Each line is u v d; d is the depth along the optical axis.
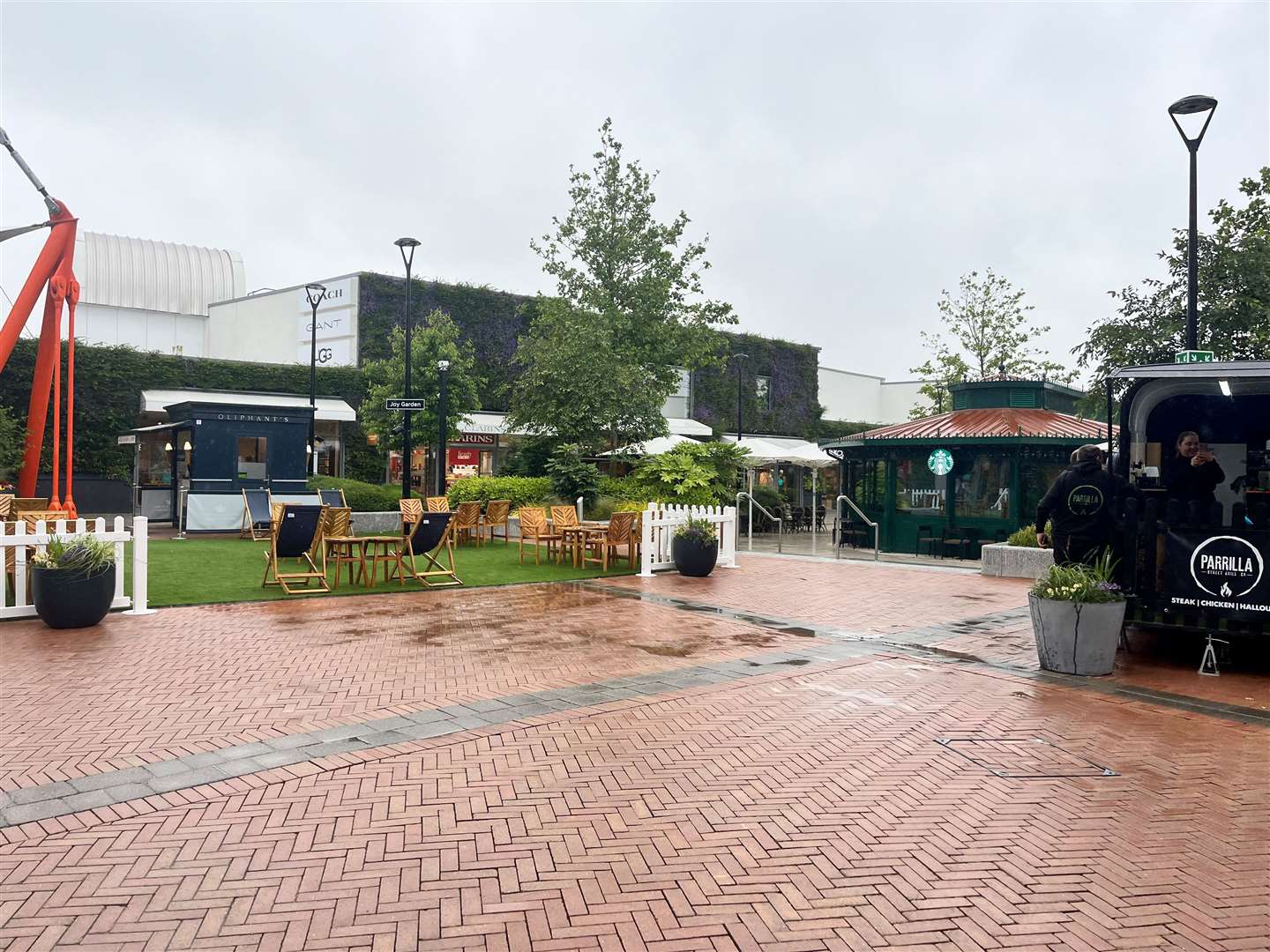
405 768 5.06
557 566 15.13
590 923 3.38
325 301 32.97
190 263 39.38
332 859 3.89
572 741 5.59
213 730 5.70
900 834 4.27
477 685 6.97
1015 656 8.46
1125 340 14.55
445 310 33.44
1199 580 7.93
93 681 6.86
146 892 3.56
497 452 33.47
